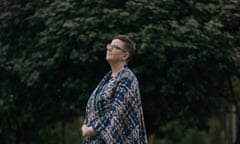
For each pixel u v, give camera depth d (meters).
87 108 5.12
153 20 10.30
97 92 5.13
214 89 12.34
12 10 11.29
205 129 14.02
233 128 24.62
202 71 11.23
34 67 10.75
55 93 11.80
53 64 10.71
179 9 10.67
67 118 14.59
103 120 4.93
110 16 10.13
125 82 4.98
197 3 10.75
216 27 10.18
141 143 5.08
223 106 14.84
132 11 10.20
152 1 10.32
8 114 12.24
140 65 10.49
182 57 10.43
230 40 10.51
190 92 10.84
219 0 11.14
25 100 12.26
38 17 10.76
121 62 5.17
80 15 10.45
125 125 4.93
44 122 13.74
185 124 14.02
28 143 15.03
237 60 10.63
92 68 10.91
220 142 26.81
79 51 10.30
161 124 12.82
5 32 11.49
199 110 12.80
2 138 13.84
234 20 10.98
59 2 10.56
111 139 4.84
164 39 9.98
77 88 10.73
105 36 10.02
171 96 11.33
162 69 10.69
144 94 11.14
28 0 11.32
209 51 10.29
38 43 10.81
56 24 10.39
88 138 5.06
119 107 4.88
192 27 10.18
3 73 11.80
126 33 10.20
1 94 11.62
